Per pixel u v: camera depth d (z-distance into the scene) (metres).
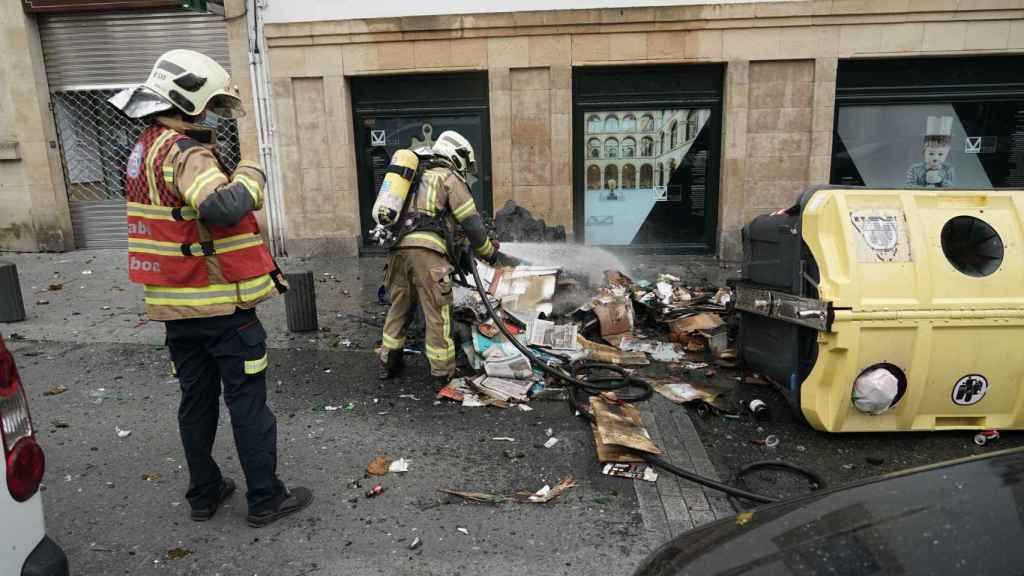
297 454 3.98
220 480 3.43
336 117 9.18
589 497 3.52
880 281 3.78
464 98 9.24
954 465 2.16
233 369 3.09
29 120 9.56
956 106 9.05
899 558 1.76
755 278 4.64
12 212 9.81
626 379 4.83
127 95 2.87
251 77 9.14
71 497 3.53
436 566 2.97
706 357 5.54
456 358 5.37
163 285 2.94
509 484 3.65
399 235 4.71
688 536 2.18
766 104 8.98
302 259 9.42
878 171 9.28
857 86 9.02
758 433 4.25
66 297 7.44
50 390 4.89
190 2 8.22
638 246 9.62
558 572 2.93
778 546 1.93
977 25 8.62
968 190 4.03
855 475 3.75
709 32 8.77
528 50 8.91
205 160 2.86
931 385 3.92
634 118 9.29
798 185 9.15
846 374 3.84
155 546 3.13
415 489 3.60
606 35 8.85
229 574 2.93
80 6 9.26
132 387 4.97
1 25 9.34
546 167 9.25
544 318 5.79
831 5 8.59
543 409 4.59
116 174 9.97
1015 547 1.73
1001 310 3.80
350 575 2.92
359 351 5.71
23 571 2.00
